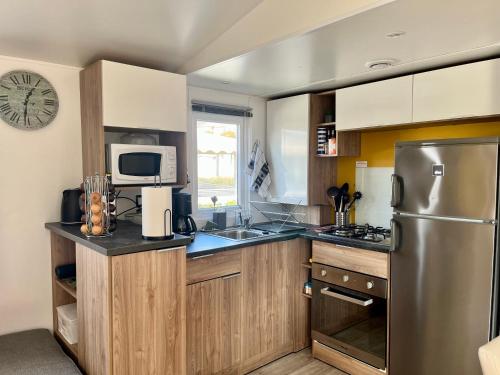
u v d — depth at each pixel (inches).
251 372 107.6
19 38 84.5
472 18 67.8
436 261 86.8
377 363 100.0
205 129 129.3
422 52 87.6
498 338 54.9
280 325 115.2
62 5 74.7
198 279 93.4
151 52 99.0
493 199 77.8
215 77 111.9
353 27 72.1
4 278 93.4
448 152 84.0
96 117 93.3
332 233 115.3
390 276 95.9
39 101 96.0
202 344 95.1
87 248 75.7
